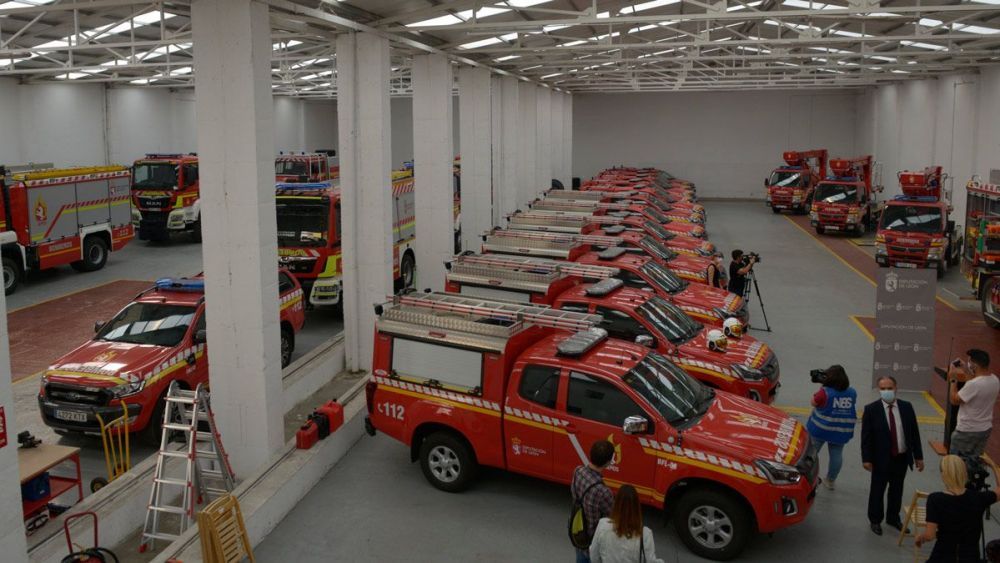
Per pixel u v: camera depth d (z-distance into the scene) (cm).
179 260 2550
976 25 1834
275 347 998
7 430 625
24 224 2058
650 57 2461
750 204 4503
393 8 1252
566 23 1389
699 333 1207
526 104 2836
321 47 2494
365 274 1356
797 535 852
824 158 4016
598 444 662
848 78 3600
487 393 904
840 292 2102
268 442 985
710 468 789
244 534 789
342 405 1143
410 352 952
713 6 1377
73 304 1930
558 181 3675
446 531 862
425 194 1666
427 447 952
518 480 984
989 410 916
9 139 2881
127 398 1045
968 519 638
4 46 1839
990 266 1739
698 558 807
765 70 3391
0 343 618
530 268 1290
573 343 905
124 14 1930
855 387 1330
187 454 856
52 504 870
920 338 1288
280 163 3359
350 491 960
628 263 1481
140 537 872
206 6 930
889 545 834
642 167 4850
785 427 846
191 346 1151
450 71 1661
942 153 3023
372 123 1317
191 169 2862
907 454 843
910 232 2355
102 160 3284
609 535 585
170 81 3328
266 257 973
